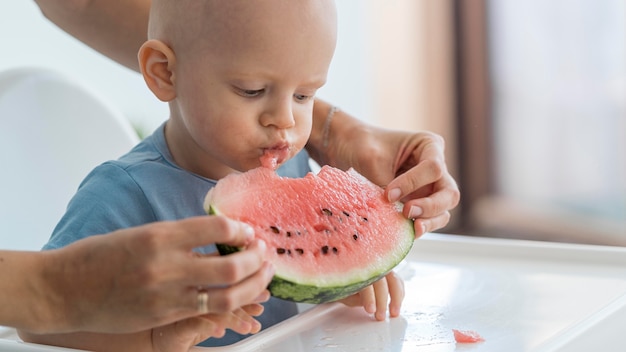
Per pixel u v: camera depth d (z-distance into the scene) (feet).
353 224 2.77
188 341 2.50
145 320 2.24
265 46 2.78
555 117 9.57
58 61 8.00
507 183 9.89
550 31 9.43
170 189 3.20
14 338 2.96
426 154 3.35
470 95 9.86
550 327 2.76
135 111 8.61
